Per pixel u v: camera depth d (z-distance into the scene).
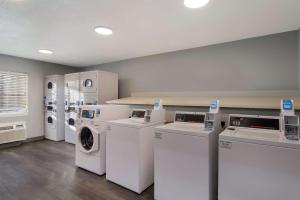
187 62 3.28
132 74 4.09
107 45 3.10
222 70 2.91
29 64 4.43
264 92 2.57
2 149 3.93
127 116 3.13
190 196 1.85
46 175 2.69
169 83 3.51
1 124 3.97
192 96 3.20
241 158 1.60
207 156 1.75
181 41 2.86
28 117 4.48
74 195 2.17
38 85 4.64
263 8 1.81
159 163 2.04
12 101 4.23
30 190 2.27
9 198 2.09
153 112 2.49
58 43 3.00
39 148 4.00
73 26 2.29
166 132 1.98
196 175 1.81
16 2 1.71
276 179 1.46
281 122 1.75
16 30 2.43
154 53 3.62
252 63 2.66
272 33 2.49
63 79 4.65
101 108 2.73
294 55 2.38
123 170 2.35
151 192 2.26
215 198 1.95
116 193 2.23
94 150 2.69
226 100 2.62
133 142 2.25
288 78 2.42
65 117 4.51
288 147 1.41
